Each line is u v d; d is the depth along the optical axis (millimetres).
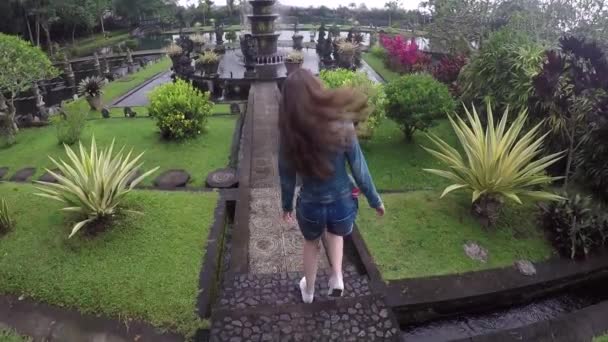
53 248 4031
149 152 6746
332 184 2096
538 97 5508
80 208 4168
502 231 4277
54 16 21312
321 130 1810
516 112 6023
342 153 2020
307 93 1814
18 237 4227
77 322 3221
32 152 6938
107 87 13000
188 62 13164
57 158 6613
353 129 1955
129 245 4070
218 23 27938
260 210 4828
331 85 6602
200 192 5277
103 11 27188
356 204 2270
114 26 30625
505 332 3049
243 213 4703
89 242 4086
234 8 32219
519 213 4496
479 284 3643
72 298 3420
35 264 3818
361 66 15398
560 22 8531
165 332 3113
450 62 10109
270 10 13195
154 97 7297
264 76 12102
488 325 3564
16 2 20672
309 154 1864
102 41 26000
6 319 3268
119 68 17062
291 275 3258
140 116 8953
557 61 4785
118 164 4574
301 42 18422
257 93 10492
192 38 18250
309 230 2254
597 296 3930
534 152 4141
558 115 5180
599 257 3998
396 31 22188
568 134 4891
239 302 2949
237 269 3715
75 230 3918
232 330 2545
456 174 4715
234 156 6707
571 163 5043
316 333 2521
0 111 7797
